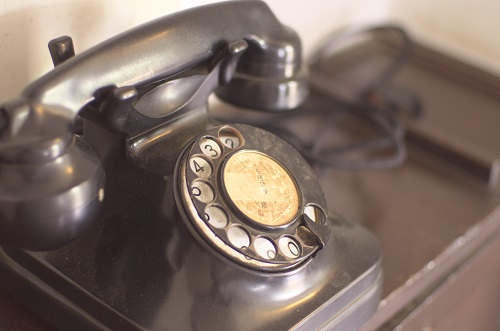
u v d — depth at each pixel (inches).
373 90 27.6
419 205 24.0
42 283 17.5
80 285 16.8
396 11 32.7
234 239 16.8
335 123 26.8
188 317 16.3
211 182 17.3
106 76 16.4
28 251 17.6
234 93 20.2
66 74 16.0
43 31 19.5
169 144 18.0
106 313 16.6
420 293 22.0
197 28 18.1
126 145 17.6
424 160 26.0
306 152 23.9
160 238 16.9
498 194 25.0
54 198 15.3
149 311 16.4
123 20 21.0
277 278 16.9
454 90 29.4
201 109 18.9
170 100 18.1
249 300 16.7
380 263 18.8
